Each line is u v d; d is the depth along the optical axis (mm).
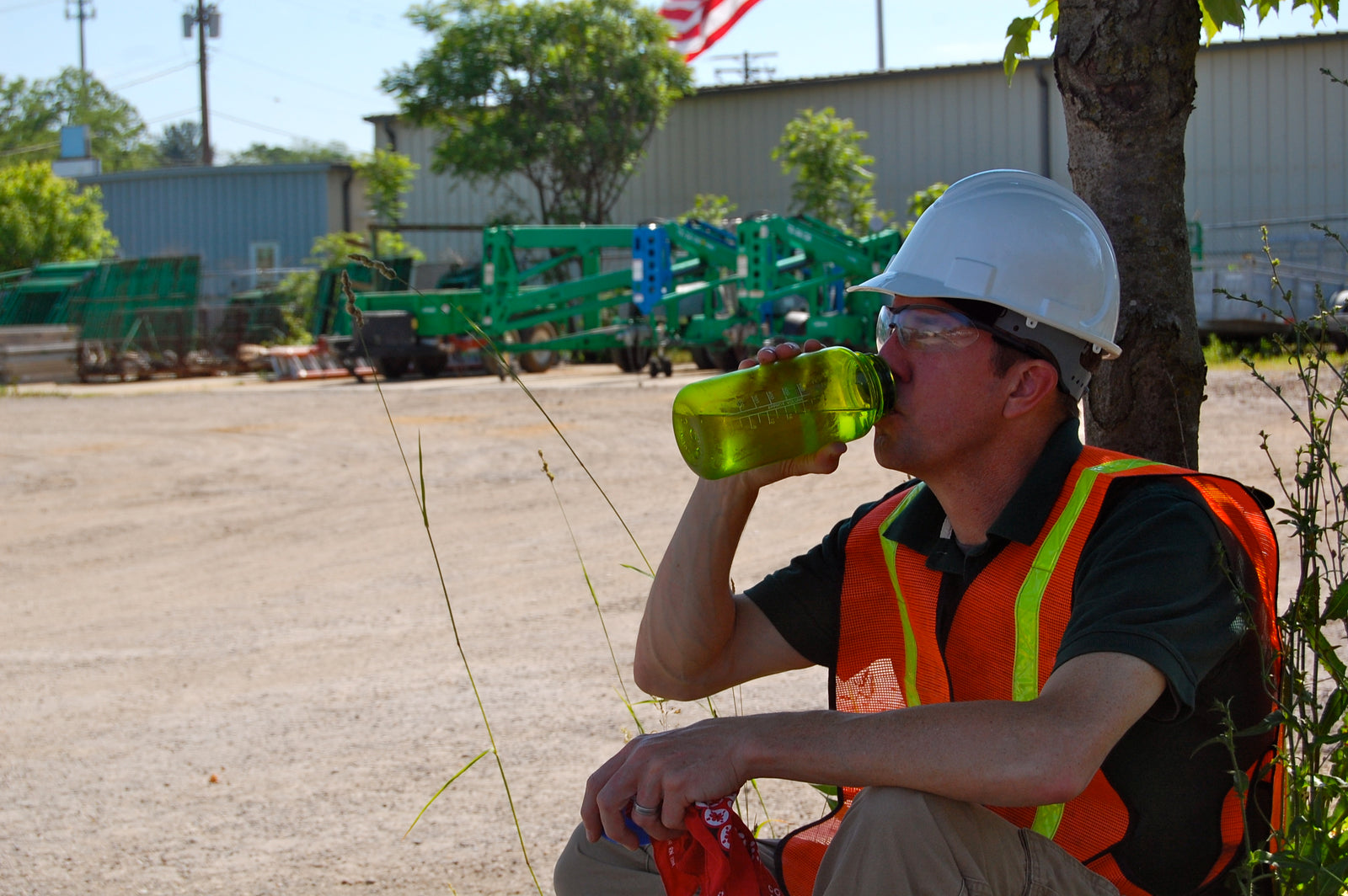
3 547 8336
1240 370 15023
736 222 20141
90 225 38375
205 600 6711
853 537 1978
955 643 1765
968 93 29938
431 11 32062
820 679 4676
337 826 3586
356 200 36969
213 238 37844
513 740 4254
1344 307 2250
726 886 1604
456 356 23516
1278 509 1912
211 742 4406
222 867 3332
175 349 26797
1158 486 1625
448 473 10898
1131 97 2422
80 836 3582
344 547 8016
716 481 1934
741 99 32375
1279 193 27266
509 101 31953
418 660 5363
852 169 27781
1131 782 1604
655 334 20109
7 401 18875
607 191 33375
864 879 1485
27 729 4625
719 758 1588
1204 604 1505
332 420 15242
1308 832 1722
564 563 7254
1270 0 2771
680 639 1993
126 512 9531
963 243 1754
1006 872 1519
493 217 32844
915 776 1465
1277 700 1698
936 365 1740
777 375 1811
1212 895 1662
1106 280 1789
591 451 11867
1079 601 1553
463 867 3258
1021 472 1758
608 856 1898
